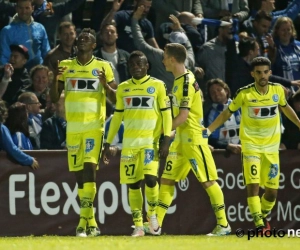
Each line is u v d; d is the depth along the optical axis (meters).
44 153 34.97
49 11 44.97
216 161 37.66
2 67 40.34
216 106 39.22
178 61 32.06
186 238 29.50
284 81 44.25
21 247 23.59
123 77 42.75
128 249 22.75
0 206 34.22
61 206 35.09
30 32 42.94
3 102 35.69
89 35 31.67
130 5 48.28
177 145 32.66
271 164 34.00
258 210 33.34
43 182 34.88
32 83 40.19
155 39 47.81
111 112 39.25
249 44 43.53
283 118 41.56
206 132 32.66
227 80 43.97
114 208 35.69
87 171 31.22
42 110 38.81
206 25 48.44
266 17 46.53
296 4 51.41
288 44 46.25
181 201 36.81
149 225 31.64
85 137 31.48
